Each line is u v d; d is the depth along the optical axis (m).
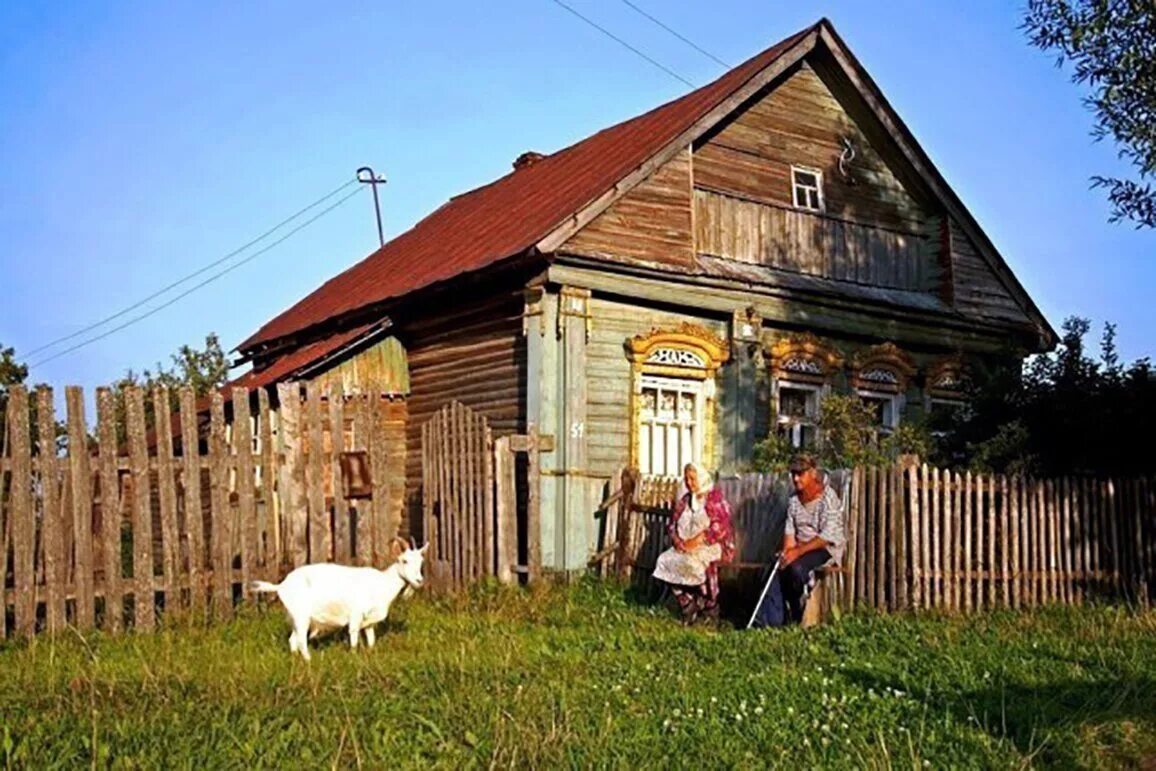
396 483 18.39
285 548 13.28
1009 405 14.91
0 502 11.18
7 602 11.14
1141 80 12.80
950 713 7.36
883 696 7.84
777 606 11.77
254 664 9.29
